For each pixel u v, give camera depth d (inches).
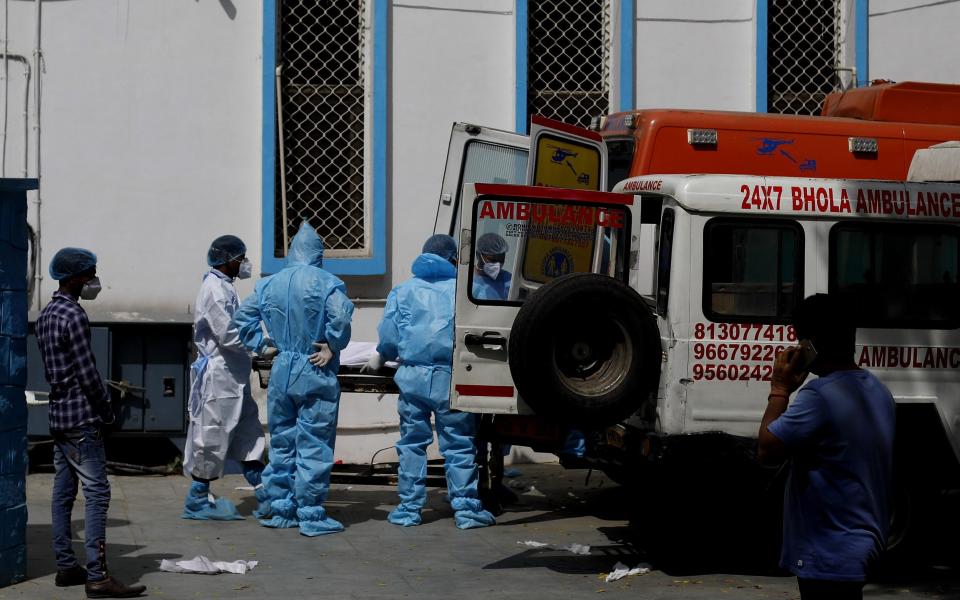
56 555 238.2
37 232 374.3
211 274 307.7
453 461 302.4
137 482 360.2
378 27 387.9
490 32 398.3
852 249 256.2
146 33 381.1
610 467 282.5
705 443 247.9
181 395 368.5
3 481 235.8
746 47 410.9
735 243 251.6
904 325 256.8
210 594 235.8
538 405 241.0
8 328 236.1
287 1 393.1
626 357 244.4
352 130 397.7
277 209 390.3
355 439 387.5
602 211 264.5
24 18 374.6
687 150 319.0
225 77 385.7
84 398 233.6
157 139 382.0
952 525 273.3
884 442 159.3
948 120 341.4
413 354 298.5
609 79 410.0
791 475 163.5
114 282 379.9
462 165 345.1
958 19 406.3
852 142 325.7
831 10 419.5
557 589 243.0
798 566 159.2
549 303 239.5
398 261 392.8
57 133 376.8
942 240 260.4
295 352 291.6
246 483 364.5
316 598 233.8
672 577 254.1
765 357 251.4
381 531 296.8
